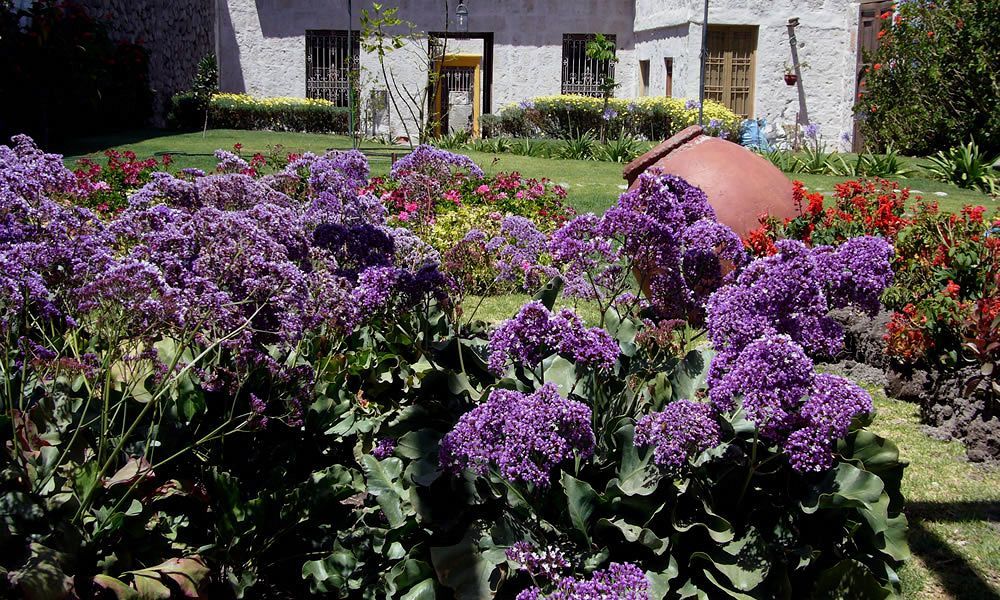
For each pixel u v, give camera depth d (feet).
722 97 71.67
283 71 84.64
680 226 11.32
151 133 67.15
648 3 78.33
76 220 10.92
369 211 15.01
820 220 22.17
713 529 9.68
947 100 55.21
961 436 16.22
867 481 9.84
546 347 10.75
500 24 82.43
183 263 11.05
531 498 9.75
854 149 70.69
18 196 10.61
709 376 9.58
